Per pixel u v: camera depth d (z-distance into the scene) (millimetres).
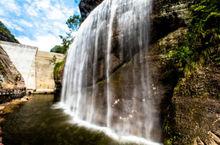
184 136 4082
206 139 3662
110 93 7074
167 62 5703
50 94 26500
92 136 5977
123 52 7875
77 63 11477
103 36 9211
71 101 10852
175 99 4652
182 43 5500
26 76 32844
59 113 9641
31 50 37875
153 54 6312
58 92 14367
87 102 8258
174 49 5699
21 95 20250
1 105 12234
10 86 19500
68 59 13391
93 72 9359
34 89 29922
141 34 7270
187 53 4941
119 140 5555
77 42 12453
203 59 4434
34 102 15133
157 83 5816
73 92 11047
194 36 4934
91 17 11664
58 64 16422
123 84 6785
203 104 4031
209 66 4238
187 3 5855
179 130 4258
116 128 6285
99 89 7762
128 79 6727
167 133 4660
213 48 4293
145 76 6238
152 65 6152
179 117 4383
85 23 12570
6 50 34531
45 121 8039
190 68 4680
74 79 11383
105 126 6711
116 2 9086
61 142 5555
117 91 6828
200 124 3906
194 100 4234
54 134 6270
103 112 7043
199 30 4820
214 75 4070
